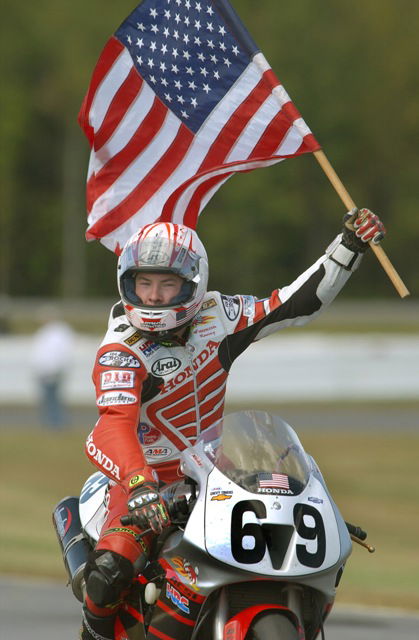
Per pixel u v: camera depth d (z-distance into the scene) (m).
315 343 81.12
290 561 13.64
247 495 14.05
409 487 50.94
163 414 15.91
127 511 15.33
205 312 16.08
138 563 15.06
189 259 15.38
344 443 61.69
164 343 15.68
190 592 14.14
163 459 16.11
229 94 20.80
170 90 21.02
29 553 36.81
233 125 20.75
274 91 20.31
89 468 57.06
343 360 79.50
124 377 15.41
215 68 20.86
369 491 50.06
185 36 20.92
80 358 81.75
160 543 15.06
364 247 16.45
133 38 21.14
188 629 14.34
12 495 49.62
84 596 15.66
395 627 25.81
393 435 64.50
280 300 16.47
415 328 116.44
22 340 86.69
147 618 15.12
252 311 16.38
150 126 21.09
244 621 13.49
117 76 21.12
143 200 21.02
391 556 37.97
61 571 33.38
